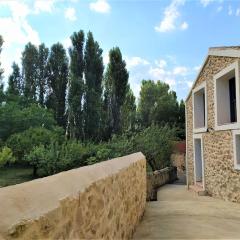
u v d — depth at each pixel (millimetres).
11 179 23000
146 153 23406
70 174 3025
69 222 2510
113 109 36812
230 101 12484
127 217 5391
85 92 35812
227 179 11766
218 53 11961
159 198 14273
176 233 6051
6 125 33125
